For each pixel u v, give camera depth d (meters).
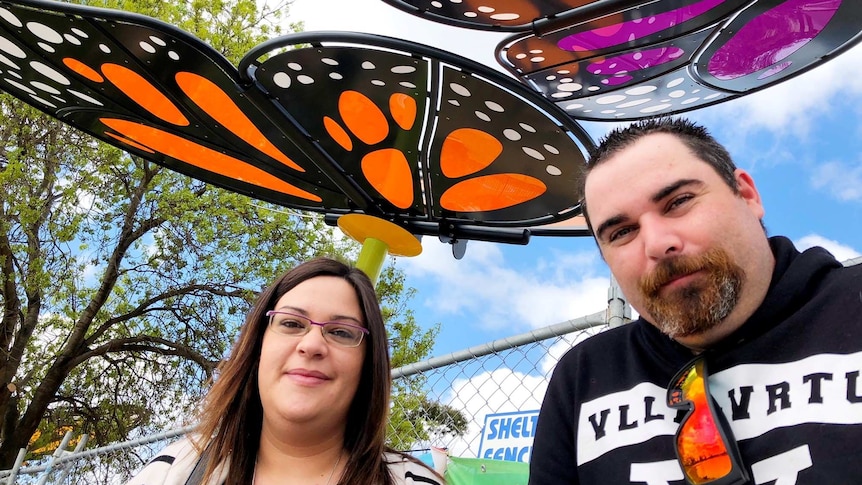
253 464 0.81
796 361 0.52
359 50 1.13
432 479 0.84
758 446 0.50
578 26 1.21
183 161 1.71
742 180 0.60
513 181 1.43
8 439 5.19
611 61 1.32
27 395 5.89
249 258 5.35
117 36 1.23
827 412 0.48
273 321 0.81
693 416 0.54
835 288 0.53
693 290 0.54
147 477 0.79
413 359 5.70
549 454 0.66
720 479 0.50
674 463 0.55
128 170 5.45
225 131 1.50
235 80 1.25
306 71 1.21
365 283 0.87
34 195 5.06
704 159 0.57
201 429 0.83
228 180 1.75
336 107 1.30
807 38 1.20
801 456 0.48
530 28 1.17
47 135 5.18
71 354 5.36
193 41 1.19
